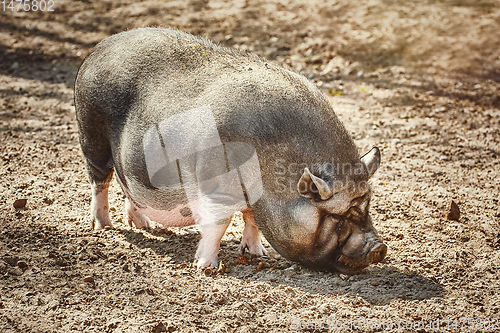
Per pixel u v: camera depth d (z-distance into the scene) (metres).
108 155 12.49
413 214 14.30
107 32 31.64
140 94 11.12
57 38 30.73
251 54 11.58
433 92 24.94
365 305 9.95
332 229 10.13
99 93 11.70
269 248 12.59
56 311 9.38
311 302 10.00
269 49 29.38
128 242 12.28
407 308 9.87
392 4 33.84
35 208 13.92
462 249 12.36
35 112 22.14
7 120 21.06
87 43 30.34
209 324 9.21
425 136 20.47
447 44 28.88
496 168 17.72
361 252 10.10
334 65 27.70
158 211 11.59
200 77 10.73
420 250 12.30
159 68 11.09
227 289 10.14
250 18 33.06
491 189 16.08
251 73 10.60
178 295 10.02
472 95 24.55
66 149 18.52
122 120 11.42
